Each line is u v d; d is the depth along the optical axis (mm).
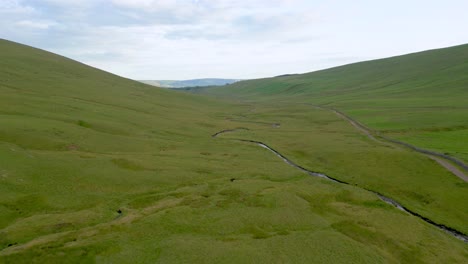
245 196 51219
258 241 37375
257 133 111812
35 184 47531
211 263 32281
